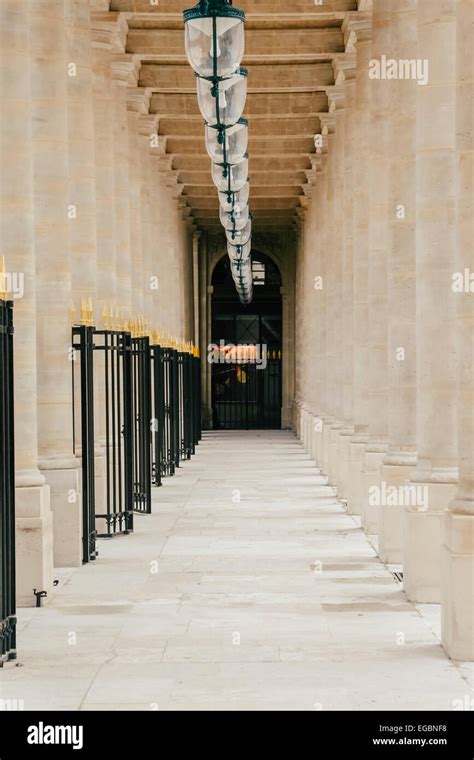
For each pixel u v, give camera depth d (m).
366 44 23.89
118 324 20.97
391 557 17.53
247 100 32.75
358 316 23.36
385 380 20.55
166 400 32.88
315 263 39.75
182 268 45.44
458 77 12.12
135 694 10.60
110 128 23.69
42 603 14.61
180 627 13.34
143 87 29.75
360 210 23.56
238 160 18.55
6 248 14.67
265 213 50.72
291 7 25.11
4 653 11.84
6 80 14.70
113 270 23.58
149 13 24.22
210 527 21.59
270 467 35.25
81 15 20.38
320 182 37.50
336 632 13.06
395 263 17.52
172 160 39.81
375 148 20.75
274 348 57.41
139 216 29.52
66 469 17.22
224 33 14.34
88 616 13.96
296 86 30.25
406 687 10.80
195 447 43.50
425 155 15.05
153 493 27.67
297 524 22.00
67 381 17.30
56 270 17.09
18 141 14.73
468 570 11.78
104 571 16.97
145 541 19.88
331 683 10.95
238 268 37.22
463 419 12.23
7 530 11.98
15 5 14.76
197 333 54.22
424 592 14.64
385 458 17.61
